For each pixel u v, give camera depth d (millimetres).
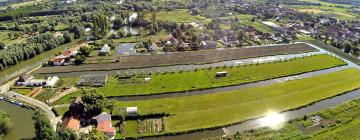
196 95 147625
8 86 162000
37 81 165375
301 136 115750
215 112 132500
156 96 147500
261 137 115625
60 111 134500
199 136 117312
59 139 106875
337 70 180875
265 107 136875
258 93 149125
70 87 157375
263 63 186750
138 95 148125
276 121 126562
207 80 163250
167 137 116812
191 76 168500
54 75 174500
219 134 118312
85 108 128125
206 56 199500
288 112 133625
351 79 166500
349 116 131000
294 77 169625
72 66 186250
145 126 122938
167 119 127812
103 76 168375
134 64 187000
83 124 123812
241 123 125125
